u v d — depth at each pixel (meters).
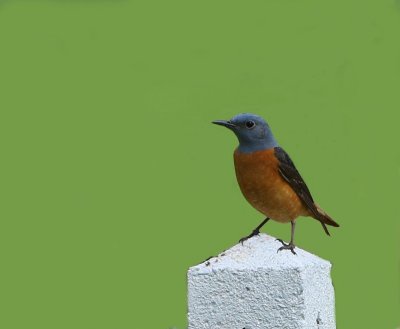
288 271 10.91
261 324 10.97
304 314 10.85
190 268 11.30
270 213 12.49
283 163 12.21
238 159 12.27
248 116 12.09
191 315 11.23
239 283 11.07
